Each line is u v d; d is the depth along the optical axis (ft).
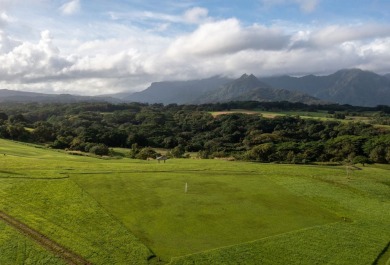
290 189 190.08
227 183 197.67
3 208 149.48
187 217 146.51
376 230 142.82
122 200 164.35
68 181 189.67
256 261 114.32
